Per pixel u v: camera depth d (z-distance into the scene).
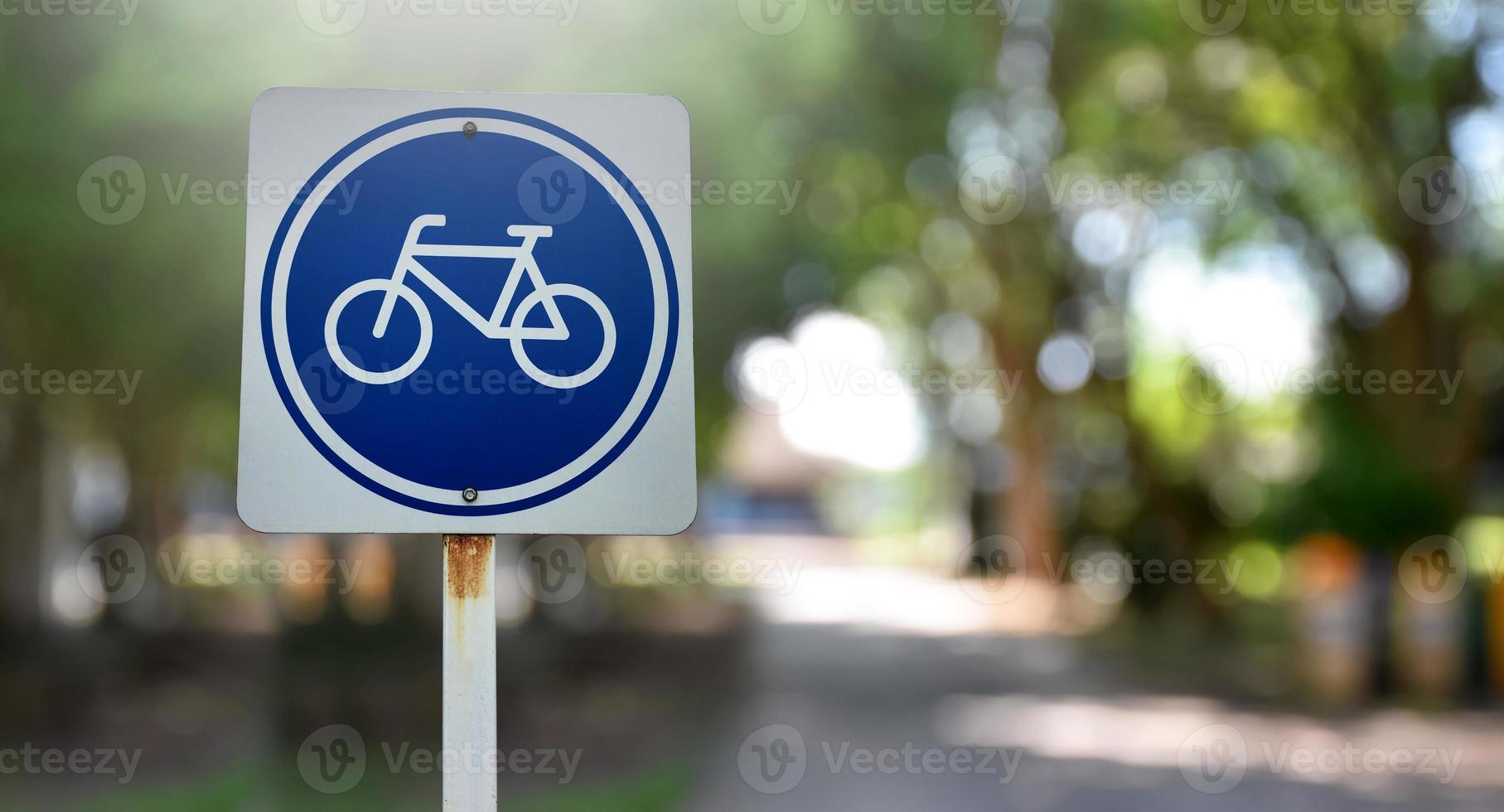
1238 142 22.88
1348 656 18.12
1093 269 31.28
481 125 2.73
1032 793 11.77
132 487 28.80
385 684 18.34
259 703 17.55
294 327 2.65
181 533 34.19
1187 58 22.25
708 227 14.34
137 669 21.78
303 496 2.62
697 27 12.19
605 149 2.76
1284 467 31.48
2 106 10.09
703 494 37.72
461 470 2.65
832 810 10.88
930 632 32.62
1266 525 20.97
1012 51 23.00
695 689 20.20
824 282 20.17
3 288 11.84
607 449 2.69
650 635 28.16
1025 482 40.88
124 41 10.17
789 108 15.06
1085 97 23.58
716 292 16.88
